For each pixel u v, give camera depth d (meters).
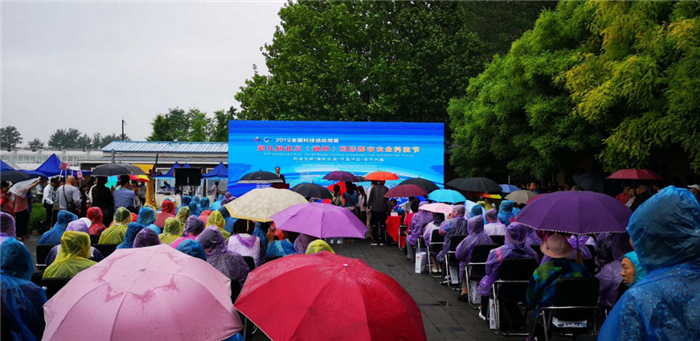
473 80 22.34
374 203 15.99
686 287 1.92
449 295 9.09
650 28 10.14
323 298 2.85
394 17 30.58
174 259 3.04
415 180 14.45
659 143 9.80
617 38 10.66
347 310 2.80
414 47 29.83
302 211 5.99
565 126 13.59
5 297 3.13
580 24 13.72
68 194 15.43
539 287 5.41
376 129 20.61
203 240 5.51
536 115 14.09
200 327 2.67
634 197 11.53
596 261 7.82
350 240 16.33
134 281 2.75
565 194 5.67
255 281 3.18
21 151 53.72
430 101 29.05
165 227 6.95
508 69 15.71
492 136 19.77
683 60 9.36
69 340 2.50
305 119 27.86
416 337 2.91
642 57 9.80
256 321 2.86
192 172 21.45
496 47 29.47
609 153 11.25
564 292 5.24
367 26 29.83
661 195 2.04
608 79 10.70
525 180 22.55
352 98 27.19
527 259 6.44
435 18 30.58
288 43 29.39
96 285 2.73
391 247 15.44
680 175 14.42
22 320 3.29
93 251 5.96
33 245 14.35
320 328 2.74
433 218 11.20
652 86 9.69
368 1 30.12
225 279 3.16
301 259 3.35
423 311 7.99
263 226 7.60
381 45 29.55
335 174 16.41
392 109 27.75
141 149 35.53
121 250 3.19
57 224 7.57
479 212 8.24
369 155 20.58
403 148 20.67
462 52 29.83
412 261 12.88
